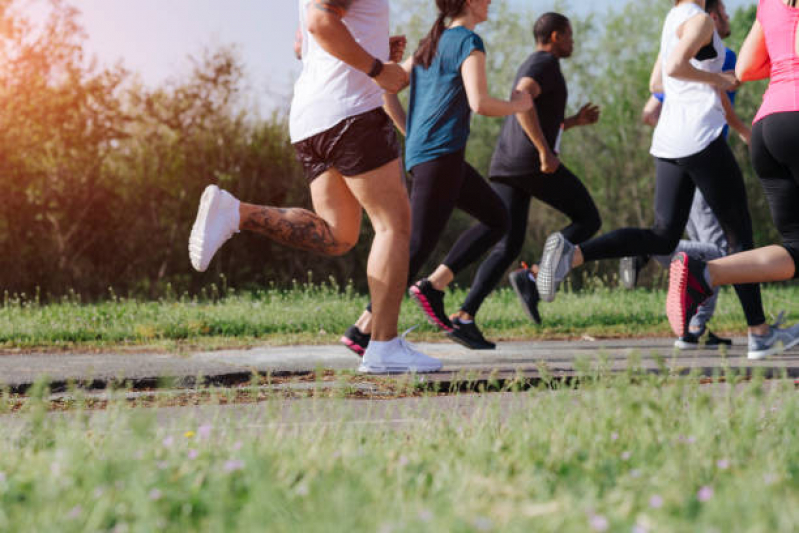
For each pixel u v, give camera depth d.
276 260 16.70
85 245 15.98
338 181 4.13
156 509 1.66
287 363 4.97
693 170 5.26
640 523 1.51
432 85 4.86
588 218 5.89
